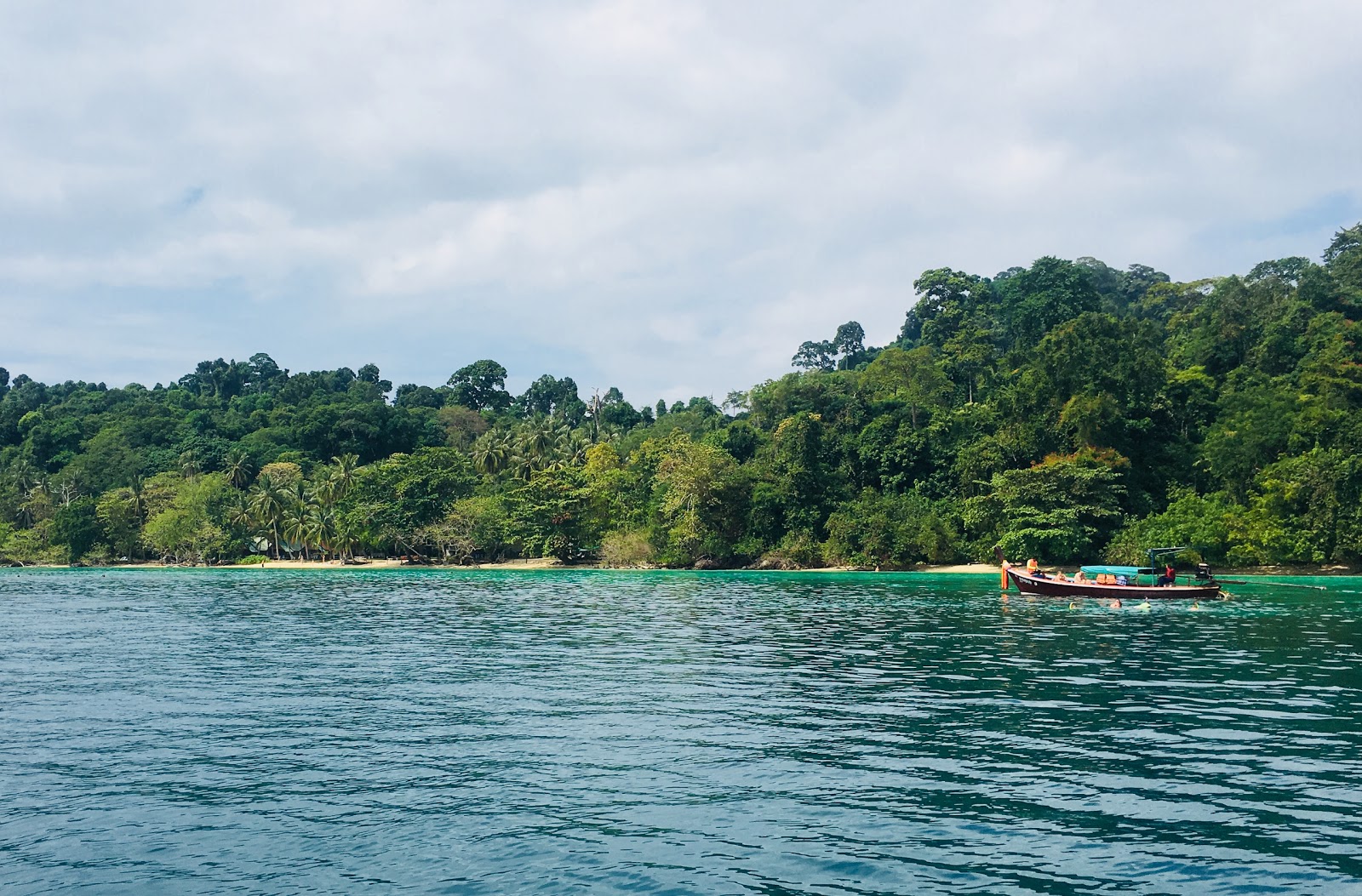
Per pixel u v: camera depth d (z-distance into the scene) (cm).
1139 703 2366
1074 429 9188
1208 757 1822
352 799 1592
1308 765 1762
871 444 10531
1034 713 2245
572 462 13762
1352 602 5462
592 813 1511
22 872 1288
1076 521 8312
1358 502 7419
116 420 18925
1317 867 1272
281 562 13500
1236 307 11500
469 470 13825
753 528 10306
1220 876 1245
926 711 2272
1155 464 9219
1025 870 1270
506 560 12862
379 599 6412
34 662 3250
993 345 15438
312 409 18925
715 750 1892
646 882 1238
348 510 12975
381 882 1246
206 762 1834
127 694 2581
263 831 1439
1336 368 9000
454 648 3591
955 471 9819
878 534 9356
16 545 13562
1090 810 1507
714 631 4106
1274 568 7875
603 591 7144
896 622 4456
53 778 1738
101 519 13675
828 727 2103
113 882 1253
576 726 2128
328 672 2969
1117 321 10581
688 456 11031
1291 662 3064
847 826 1440
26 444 18050
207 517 13512
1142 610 4997
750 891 1207
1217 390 10200
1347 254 13950
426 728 2112
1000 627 4191
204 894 1212
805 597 6150
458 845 1373
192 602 6197
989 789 1623
